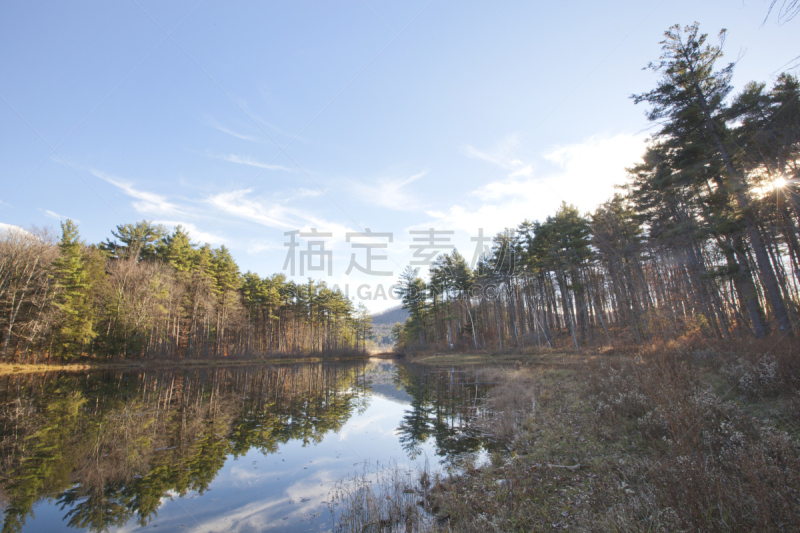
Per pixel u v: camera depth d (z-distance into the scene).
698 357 12.48
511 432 10.09
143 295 36.88
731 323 20.86
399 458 9.18
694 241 19.48
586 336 34.38
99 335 34.47
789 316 14.20
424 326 61.09
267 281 59.62
